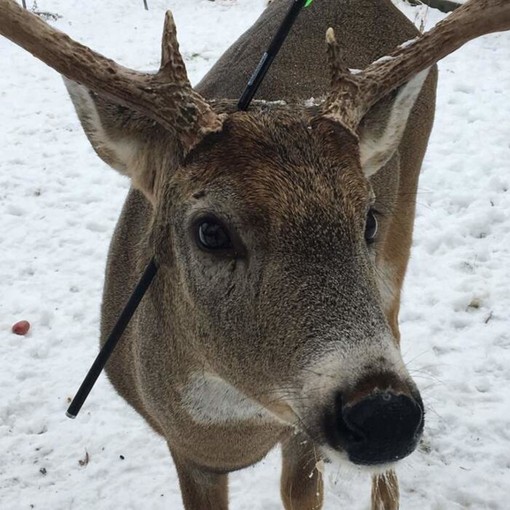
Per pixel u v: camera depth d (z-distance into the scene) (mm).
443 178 1374
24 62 2285
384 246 758
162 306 530
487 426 873
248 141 432
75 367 1013
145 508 816
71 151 1659
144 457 876
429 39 505
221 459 600
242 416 556
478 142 1502
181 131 448
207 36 2428
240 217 419
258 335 422
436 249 1196
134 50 2387
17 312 1121
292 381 399
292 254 407
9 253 1279
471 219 1245
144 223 612
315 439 390
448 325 1036
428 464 841
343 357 377
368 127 512
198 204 435
